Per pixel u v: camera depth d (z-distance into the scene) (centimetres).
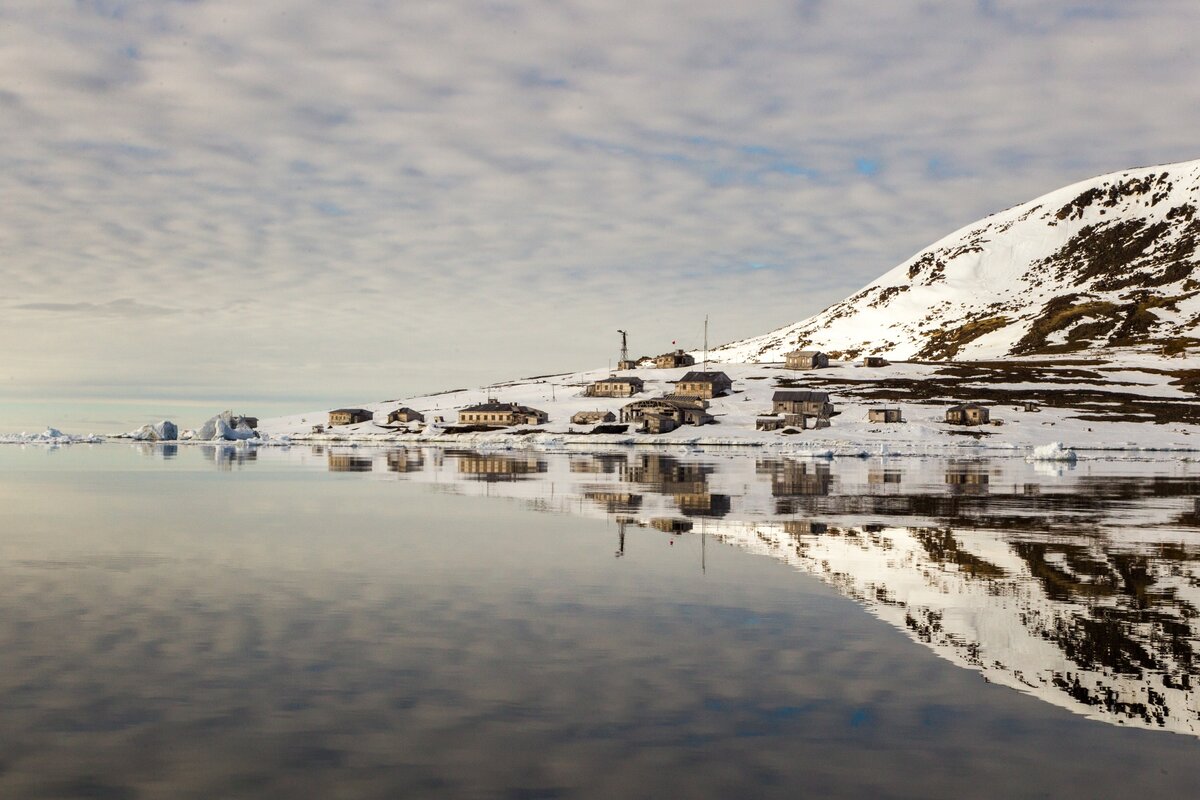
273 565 2491
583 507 4100
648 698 1352
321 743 1170
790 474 6525
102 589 2142
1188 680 1457
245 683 1415
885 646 1647
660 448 12050
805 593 2116
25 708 1293
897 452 10306
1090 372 18412
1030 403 15225
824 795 1030
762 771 1095
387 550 2773
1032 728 1243
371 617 1861
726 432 13750
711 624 1809
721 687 1405
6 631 1731
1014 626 1802
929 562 2552
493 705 1316
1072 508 4038
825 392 16362
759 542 2948
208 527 3378
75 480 6056
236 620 1831
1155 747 1179
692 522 3491
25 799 1002
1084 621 1845
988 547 2842
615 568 2444
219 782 1052
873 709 1311
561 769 1095
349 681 1426
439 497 4638
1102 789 1052
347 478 6197
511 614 1892
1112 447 11281
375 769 1091
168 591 2122
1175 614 1911
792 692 1384
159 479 6147
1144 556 2664
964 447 11006
